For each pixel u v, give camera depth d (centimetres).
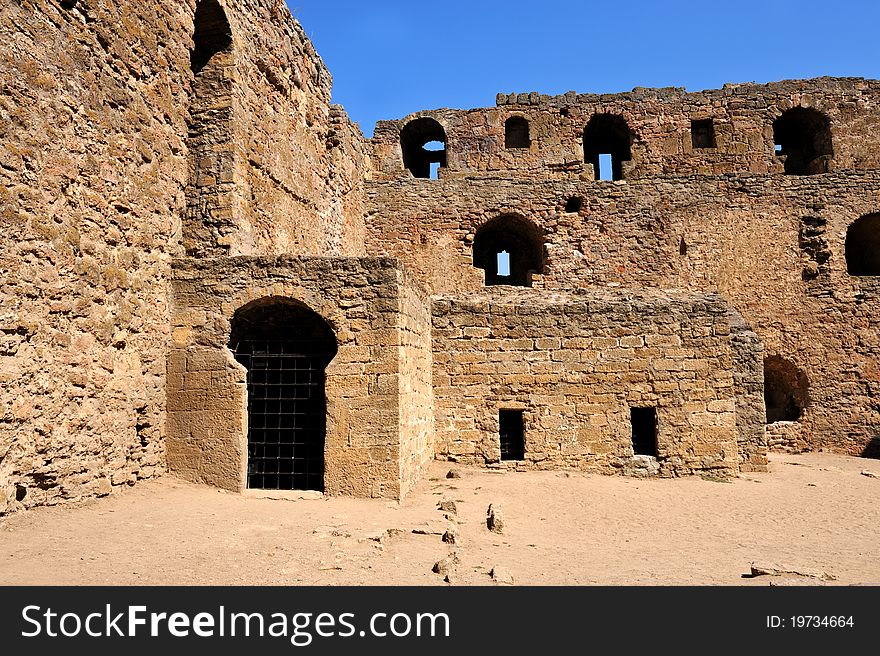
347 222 2067
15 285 774
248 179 1294
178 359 1114
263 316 1213
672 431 1450
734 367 1605
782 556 871
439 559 764
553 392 1454
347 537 821
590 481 1345
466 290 2291
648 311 1480
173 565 666
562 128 2452
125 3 1020
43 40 838
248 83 1313
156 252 1093
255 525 859
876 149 2433
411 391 1202
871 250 2514
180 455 1092
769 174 2377
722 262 2328
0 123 761
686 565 797
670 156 2434
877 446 2209
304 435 1210
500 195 2350
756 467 1568
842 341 2275
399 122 2442
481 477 1335
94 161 932
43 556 667
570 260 2319
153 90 1098
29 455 790
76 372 877
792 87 2469
